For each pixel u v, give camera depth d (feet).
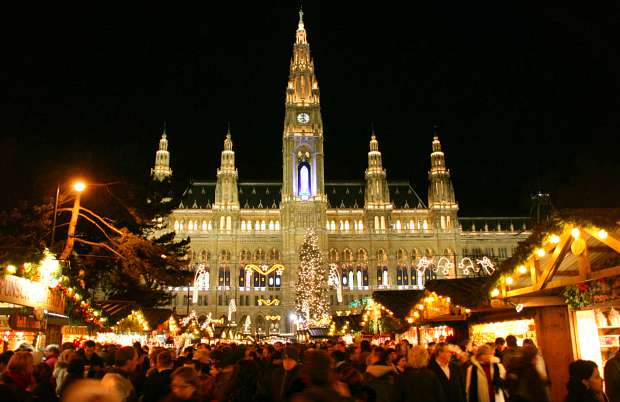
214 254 541.75
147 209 146.92
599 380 37.19
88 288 148.56
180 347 162.71
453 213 564.30
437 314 107.34
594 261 55.26
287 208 535.60
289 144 552.41
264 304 526.16
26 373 41.04
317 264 504.43
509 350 51.29
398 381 41.45
